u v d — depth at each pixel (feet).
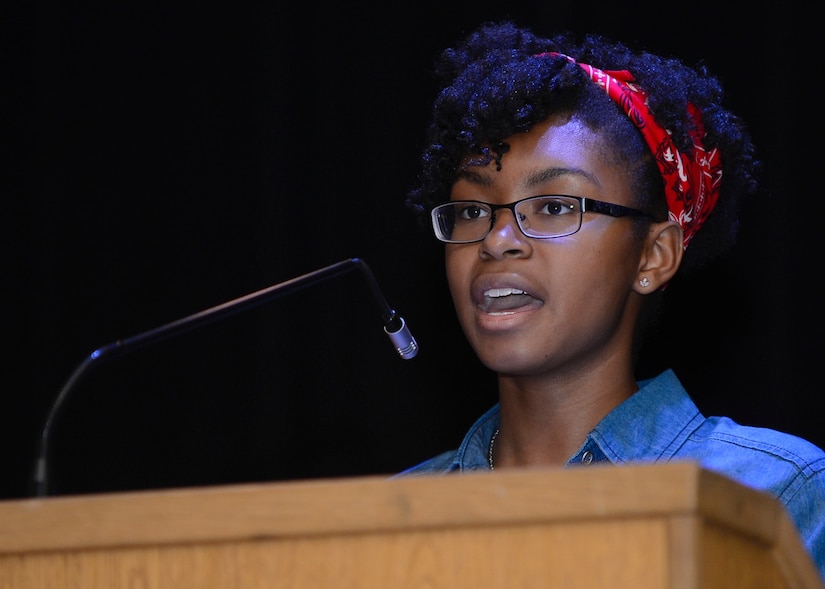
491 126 21.50
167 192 40.01
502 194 21.36
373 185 37.96
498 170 21.43
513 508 11.43
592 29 34.86
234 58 39.73
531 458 22.20
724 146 24.00
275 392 38.17
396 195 37.70
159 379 39.45
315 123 38.68
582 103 21.75
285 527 12.03
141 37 40.65
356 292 37.91
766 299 33.09
